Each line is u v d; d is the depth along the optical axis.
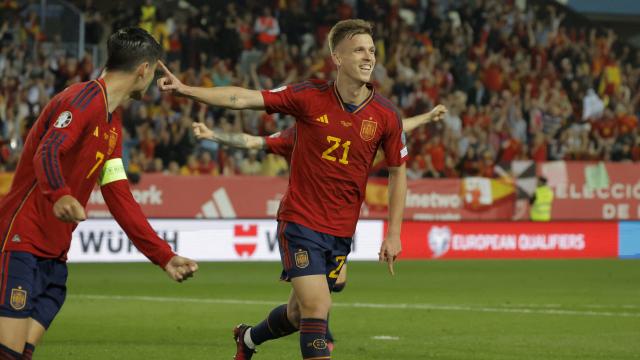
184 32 43.22
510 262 35.97
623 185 37.44
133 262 34.69
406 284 27.59
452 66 45.75
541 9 53.69
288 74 43.31
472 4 49.84
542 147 42.19
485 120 42.56
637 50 52.66
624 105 47.16
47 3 41.75
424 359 14.51
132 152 36.25
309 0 46.94
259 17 45.22
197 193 33.38
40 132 8.34
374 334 17.31
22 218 8.45
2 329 8.32
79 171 8.47
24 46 40.09
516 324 18.95
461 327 18.41
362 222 34.69
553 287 27.06
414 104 42.69
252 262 35.41
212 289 25.88
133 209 8.87
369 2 47.28
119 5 45.22
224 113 38.94
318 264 10.27
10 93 37.78
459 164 39.56
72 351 14.98
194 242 33.31
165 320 19.14
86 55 39.91
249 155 37.25
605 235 37.50
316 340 10.09
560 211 37.03
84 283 27.00
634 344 16.30
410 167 38.84
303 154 10.35
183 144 37.31
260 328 11.72
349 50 10.13
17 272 8.41
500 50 47.69
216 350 15.19
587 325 18.89
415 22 49.59
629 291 26.11
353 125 10.24
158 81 9.65
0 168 35.34
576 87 47.25
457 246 36.06
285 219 10.39
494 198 36.38
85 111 8.24
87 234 32.25
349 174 10.32
